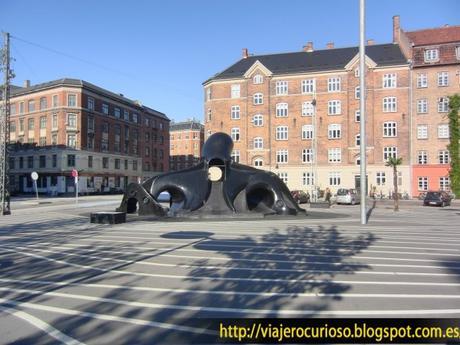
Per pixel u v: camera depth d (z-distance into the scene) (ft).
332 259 35.04
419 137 174.40
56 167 229.04
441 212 100.17
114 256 37.09
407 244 44.01
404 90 176.24
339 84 185.78
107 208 116.16
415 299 22.79
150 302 22.54
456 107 163.32
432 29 187.01
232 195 80.53
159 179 83.76
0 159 101.40
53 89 234.99
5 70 102.37
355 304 21.83
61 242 46.52
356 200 140.56
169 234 53.31
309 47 208.54
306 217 79.25
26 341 17.13
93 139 245.24
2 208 95.61
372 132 179.42
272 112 194.49
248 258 35.68
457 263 33.27
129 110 285.64
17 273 30.27
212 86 203.62
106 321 19.54
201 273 29.68
